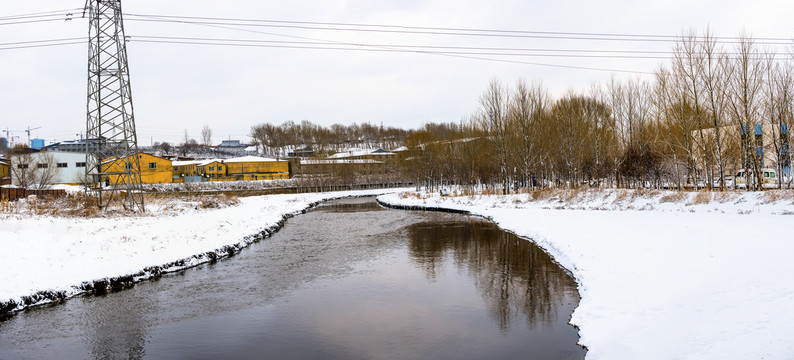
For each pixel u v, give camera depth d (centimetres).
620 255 1689
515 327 1187
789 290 1032
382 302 1453
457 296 1492
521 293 1499
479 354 1025
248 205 4991
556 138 5247
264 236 2977
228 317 1333
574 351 1011
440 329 1196
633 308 1115
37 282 1512
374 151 13962
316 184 8956
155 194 4953
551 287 1557
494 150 5544
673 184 4581
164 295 1566
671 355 827
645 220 2566
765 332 831
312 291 1599
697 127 3581
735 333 856
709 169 3597
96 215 2862
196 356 1057
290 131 17112
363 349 1078
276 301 1485
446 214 4266
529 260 2017
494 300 1434
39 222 2342
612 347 922
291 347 1102
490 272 1814
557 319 1230
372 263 2056
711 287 1149
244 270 1947
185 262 2016
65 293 1526
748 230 1905
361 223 3688
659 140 4225
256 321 1295
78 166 7375
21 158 6781
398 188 9950
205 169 9919
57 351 1095
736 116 3312
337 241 2723
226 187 8194
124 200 3481
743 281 1154
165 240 2233
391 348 1080
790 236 1689
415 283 1681
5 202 3181
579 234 2272
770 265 1271
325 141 15962
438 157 7438
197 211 3834
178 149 16875
